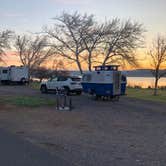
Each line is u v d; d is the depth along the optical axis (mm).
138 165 7898
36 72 66250
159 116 17953
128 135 12227
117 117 17375
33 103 23844
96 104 24234
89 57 42781
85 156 8711
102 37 42344
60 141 10930
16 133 12336
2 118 16938
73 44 43281
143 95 32719
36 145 10023
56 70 61719
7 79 51312
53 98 28062
